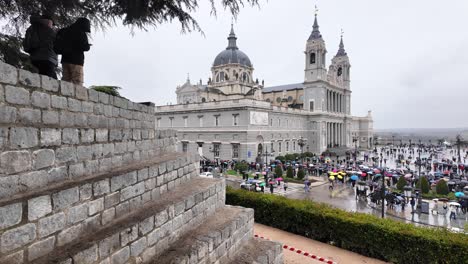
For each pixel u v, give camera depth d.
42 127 5.04
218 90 73.19
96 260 4.58
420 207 26.00
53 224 4.38
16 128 4.46
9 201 3.92
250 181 31.78
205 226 8.14
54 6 9.37
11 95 4.50
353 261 12.05
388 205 27.22
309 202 15.86
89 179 5.60
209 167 44.00
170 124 66.12
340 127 91.44
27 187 4.59
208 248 6.95
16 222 3.81
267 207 16.31
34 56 7.13
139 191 6.80
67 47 7.34
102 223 5.45
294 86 92.75
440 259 10.77
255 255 8.50
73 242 4.66
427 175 39.81
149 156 9.84
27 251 3.96
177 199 7.48
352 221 13.07
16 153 4.43
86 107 6.53
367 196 29.98
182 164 9.64
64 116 5.73
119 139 7.81
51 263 3.89
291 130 68.00
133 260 5.43
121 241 5.12
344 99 94.31
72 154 5.79
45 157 5.04
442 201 28.91
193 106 61.19
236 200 17.50
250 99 53.03
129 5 9.16
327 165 50.22
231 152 54.16
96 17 10.13
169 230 6.70
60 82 5.67
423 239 11.14
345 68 95.75
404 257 11.54
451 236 11.06
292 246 13.44
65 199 4.62
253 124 53.41
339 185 37.62
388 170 43.09
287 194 32.47
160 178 7.96
